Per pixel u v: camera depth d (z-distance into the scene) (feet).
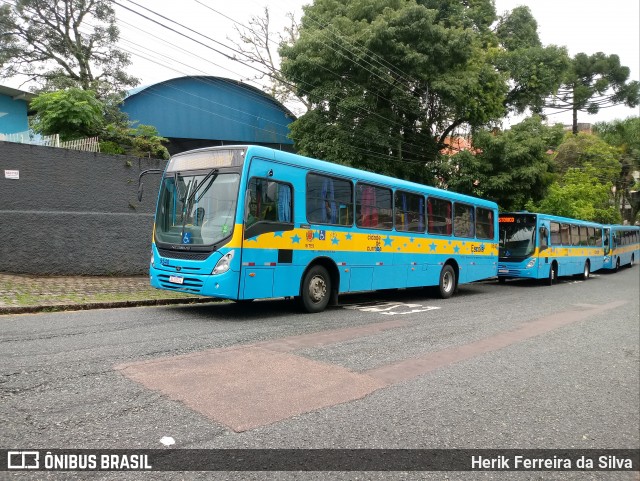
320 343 23.27
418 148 77.15
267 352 20.88
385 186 38.83
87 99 48.32
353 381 17.72
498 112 77.87
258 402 14.97
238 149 28.91
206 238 28.43
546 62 87.76
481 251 52.60
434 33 65.10
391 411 15.19
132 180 46.47
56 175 41.60
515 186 76.74
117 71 85.76
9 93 68.18
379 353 22.11
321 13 75.82
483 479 11.59
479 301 45.19
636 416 16.60
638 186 160.35
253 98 96.32
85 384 15.57
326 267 34.17
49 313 27.81
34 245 39.91
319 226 32.71
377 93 69.77
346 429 13.56
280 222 30.04
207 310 32.04
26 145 39.99
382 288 38.32
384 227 38.60
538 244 64.95
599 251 92.07
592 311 41.16
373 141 68.54
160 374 16.97
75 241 42.11
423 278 43.24
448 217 47.16
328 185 33.73
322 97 67.56
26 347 19.69
